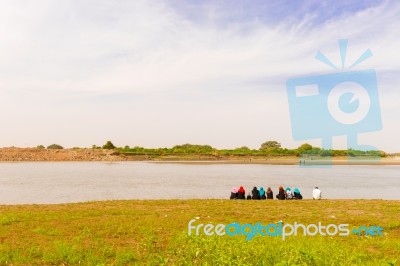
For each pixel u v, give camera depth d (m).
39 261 11.91
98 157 153.75
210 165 109.62
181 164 116.19
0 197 35.56
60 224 17.17
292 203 25.09
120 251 12.85
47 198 35.00
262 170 85.56
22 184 48.31
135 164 116.69
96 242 14.01
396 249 13.66
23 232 15.58
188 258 11.77
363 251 13.13
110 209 21.59
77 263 11.77
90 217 19.03
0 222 17.23
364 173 78.31
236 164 117.31
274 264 10.97
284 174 72.12
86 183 50.06
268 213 20.80
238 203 24.83
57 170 81.44
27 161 145.88
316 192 28.94
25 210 21.31
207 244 12.57
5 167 95.81
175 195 37.88
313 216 19.91
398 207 23.28
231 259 11.24
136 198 35.22
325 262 11.23
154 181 53.78
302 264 10.74
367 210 22.06
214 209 21.97
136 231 15.84
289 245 13.02
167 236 15.08
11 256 12.27
